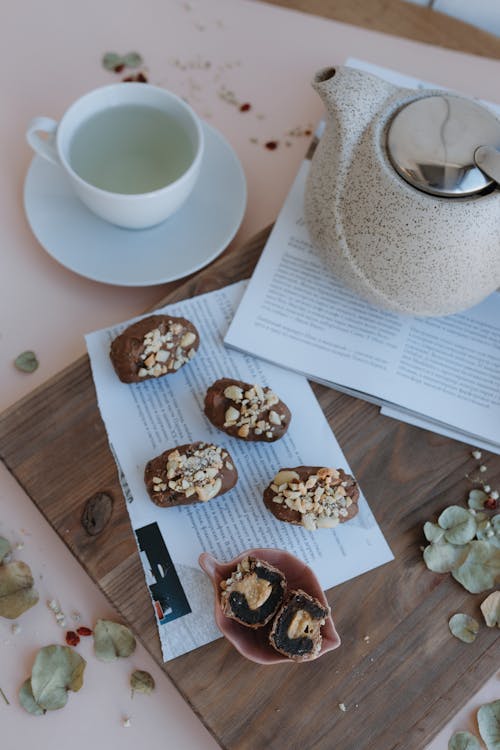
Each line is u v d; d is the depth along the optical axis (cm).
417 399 56
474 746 53
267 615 50
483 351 58
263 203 63
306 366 57
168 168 59
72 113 56
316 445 56
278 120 65
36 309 59
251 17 67
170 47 66
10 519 56
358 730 51
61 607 54
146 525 54
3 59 65
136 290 60
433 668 52
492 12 67
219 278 59
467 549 54
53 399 56
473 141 49
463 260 51
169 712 53
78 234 59
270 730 51
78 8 66
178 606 52
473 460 56
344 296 59
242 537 54
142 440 55
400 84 63
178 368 56
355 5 68
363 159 50
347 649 53
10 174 62
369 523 55
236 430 54
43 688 52
